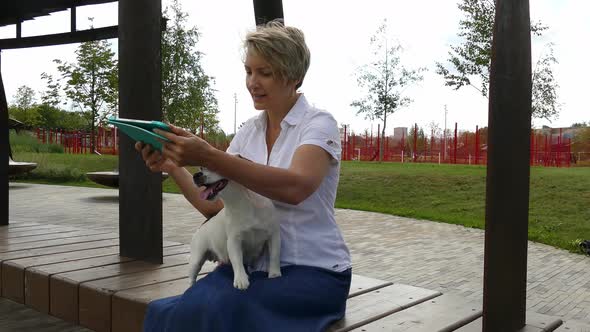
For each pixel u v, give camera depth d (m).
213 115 33.00
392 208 12.19
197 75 27.70
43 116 44.50
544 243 8.47
